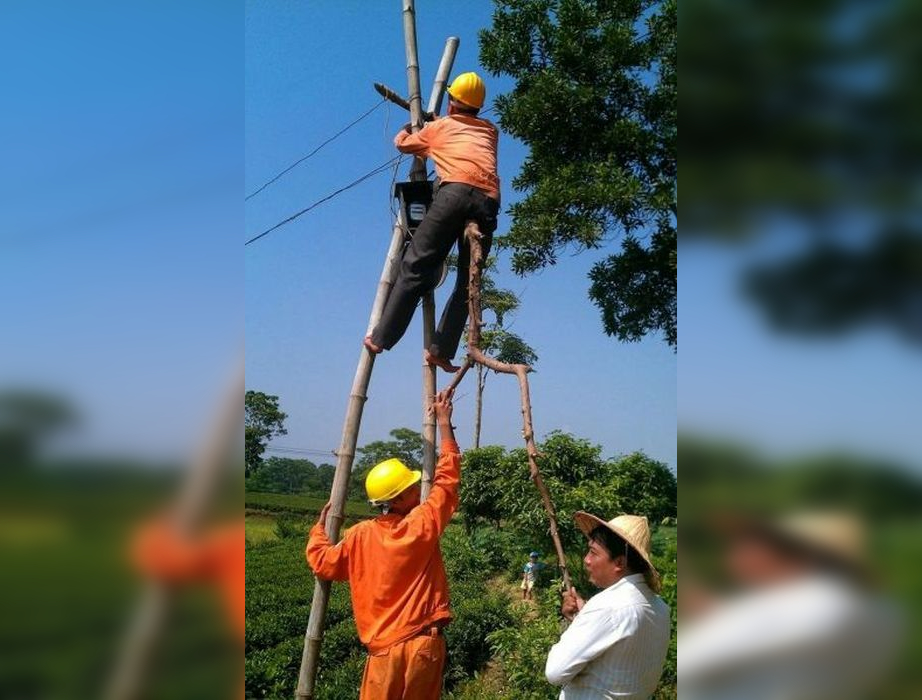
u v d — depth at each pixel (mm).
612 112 12352
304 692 4477
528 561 17172
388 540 4180
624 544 3551
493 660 12211
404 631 4082
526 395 3928
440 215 4594
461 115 4914
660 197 10992
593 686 3373
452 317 4887
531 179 12617
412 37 5324
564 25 12117
